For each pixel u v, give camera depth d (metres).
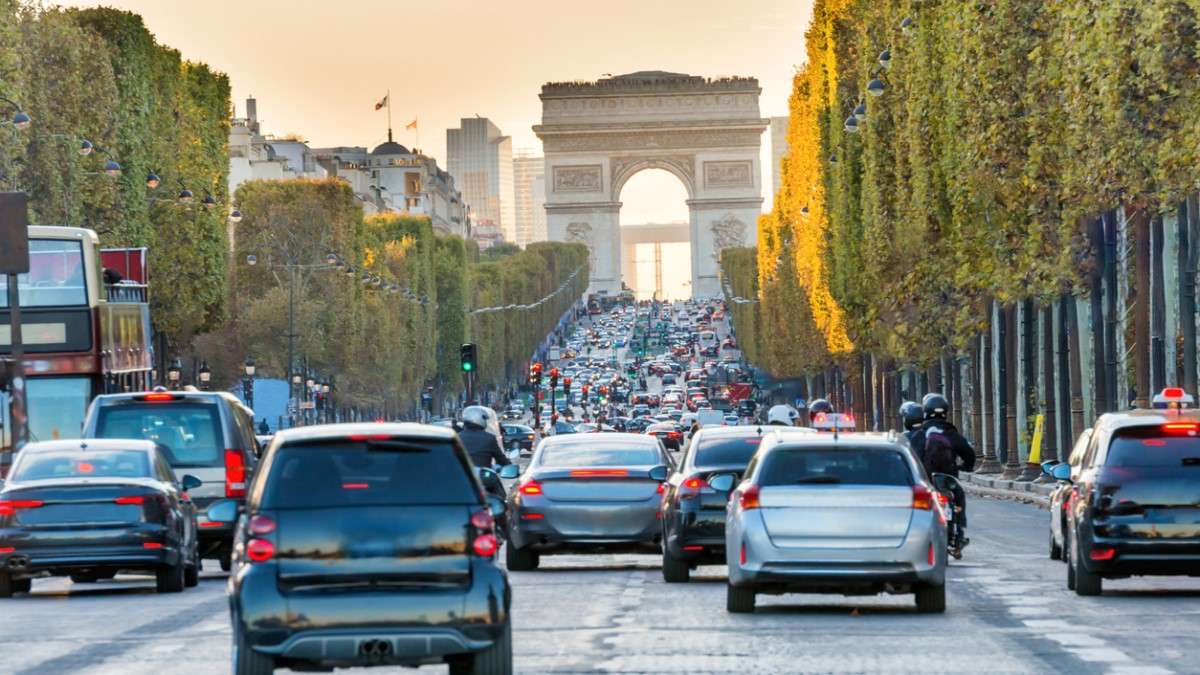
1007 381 130.62
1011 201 102.44
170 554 50.97
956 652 33.97
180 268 165.50
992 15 100.62
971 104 102.31
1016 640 35.84
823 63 176.50
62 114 137.75
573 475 55.28
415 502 27.59
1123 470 44.44
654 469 55.44
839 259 162.62
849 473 39.97
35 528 50.09
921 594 40.78
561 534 54.84
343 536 27.39
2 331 77.19
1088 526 44.56
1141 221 95.12
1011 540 69.50
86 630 41.16
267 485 27.64
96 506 50.34
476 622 27.34
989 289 110.00
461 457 27.97
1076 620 39.66
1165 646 34.69
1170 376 112.88
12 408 74.56
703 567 59.03
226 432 57.84
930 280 134.12
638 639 36.62
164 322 164.75
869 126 140.38
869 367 195.50
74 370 76.81
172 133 169.25
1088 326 137.50
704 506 50.38
